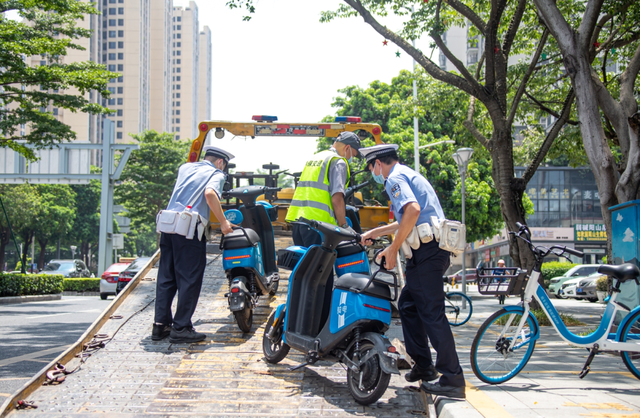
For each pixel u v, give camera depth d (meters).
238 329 5.69
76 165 27.69
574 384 4.71
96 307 15.33
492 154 11.89
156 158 47.34
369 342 4.04
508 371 4.77
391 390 4.30
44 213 53.31
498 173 11.58
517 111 16.50
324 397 4.09
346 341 4.22
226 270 5.64
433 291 4.09
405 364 4.71
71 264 36.44
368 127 10.56
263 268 6.22
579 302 21.55
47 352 7.26
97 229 64.19
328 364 4.91
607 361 6.11
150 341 5.28
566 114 11.80
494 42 10.74
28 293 19.72
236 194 6.32
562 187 46.09
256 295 5.75
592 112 8.31
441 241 4.04
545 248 4.73
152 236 95.00
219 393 4.12
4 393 4.96
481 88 10.91
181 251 5.37
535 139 18.88
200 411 3.78
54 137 16.50
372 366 3.95
